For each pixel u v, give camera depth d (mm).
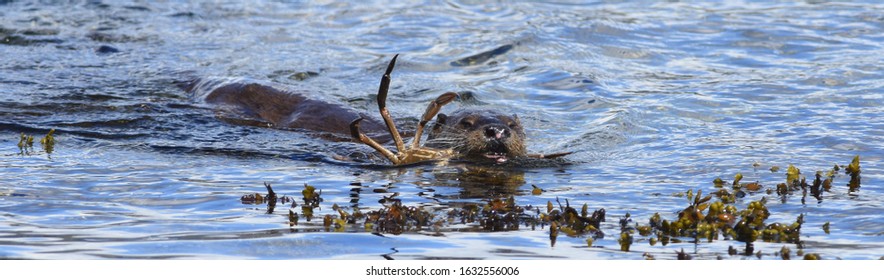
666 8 55375
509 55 46156
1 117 33406
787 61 44031
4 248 19656
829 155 28656
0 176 25797
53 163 27594
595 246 20141
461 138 29438
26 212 22375
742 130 32594
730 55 45594
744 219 21156
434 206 23438
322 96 36906
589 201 23922
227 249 19781
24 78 40094
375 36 50125
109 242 20156
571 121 35406
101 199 23734
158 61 44438
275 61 45094
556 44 47781
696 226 21188
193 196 24125
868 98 36531
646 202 23719
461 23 52625
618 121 34344
